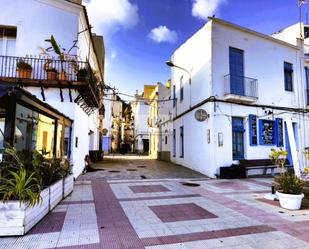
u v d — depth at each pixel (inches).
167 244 130.2
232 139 425.7
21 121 273.3
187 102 539.2
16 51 341.1
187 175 417.1
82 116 414.6
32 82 311.9
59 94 330.3
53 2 353.7
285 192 214.5
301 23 561.6
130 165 579.5
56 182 206.8
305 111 516.1
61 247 124.0
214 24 432.1
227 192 277.6
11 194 141.6
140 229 152.6
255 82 458.3
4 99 161.0
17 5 350.9
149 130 1045.2
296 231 152.4
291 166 455.2
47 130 322.0
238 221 171.6
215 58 427.2
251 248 126.6
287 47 520.4
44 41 348.2
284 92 500.4
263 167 424.5
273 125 468.8
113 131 1449.3
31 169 176.2
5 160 167.2
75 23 358.3
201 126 451.5
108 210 195.2
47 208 179.8
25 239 133.1
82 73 326.3
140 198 241.0
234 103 430.6
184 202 227.0
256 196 256.1
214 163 398.0
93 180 347.3
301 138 501.7
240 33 460.1
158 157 824.3
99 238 136.7
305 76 545.3
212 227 158.6
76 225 157.5
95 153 655.8
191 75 518.3
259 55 477.1
